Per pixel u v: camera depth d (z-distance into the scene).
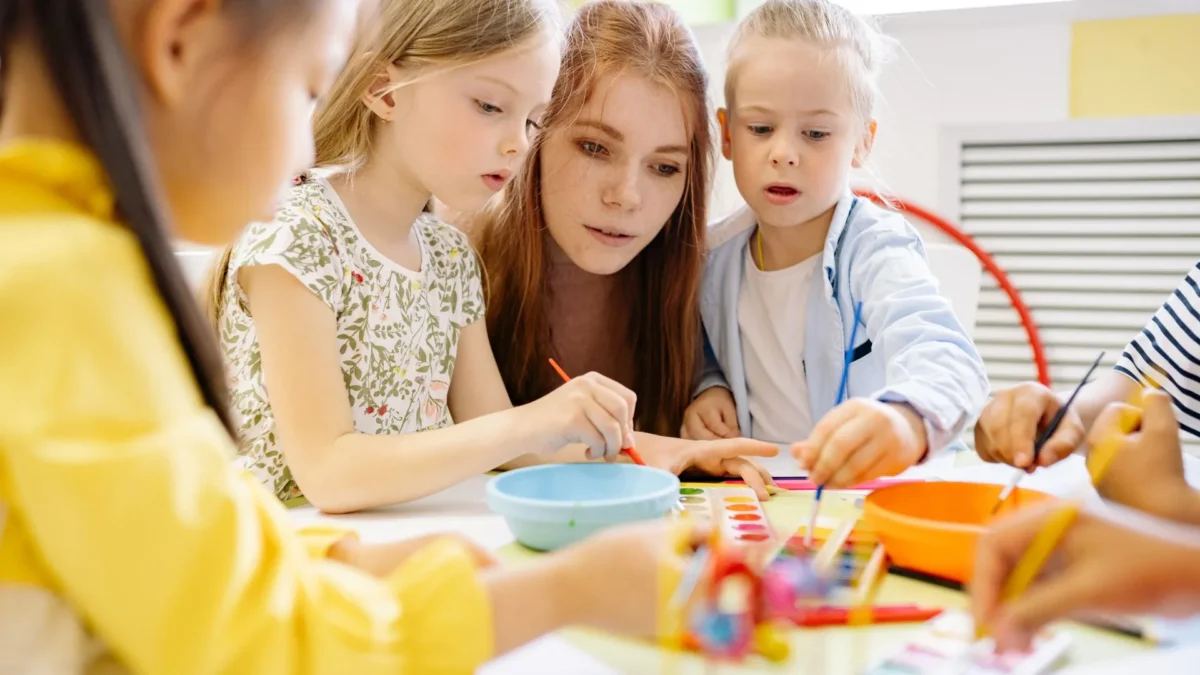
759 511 0.74
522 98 0.92
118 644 0.35
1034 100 1.64
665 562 0.44
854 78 1.11
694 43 1.15
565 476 0.78
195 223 0.46
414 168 0.94
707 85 1.16
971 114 1.66
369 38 0.91
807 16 1.12
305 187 0.95
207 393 0.42
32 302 0.34
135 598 0.34
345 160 0.98
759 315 1.23
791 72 1.08
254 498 0.44
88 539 0.34
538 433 0.82
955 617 0.51
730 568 0.40
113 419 0.35
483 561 0.54
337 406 0.85
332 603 0.40
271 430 0.94
